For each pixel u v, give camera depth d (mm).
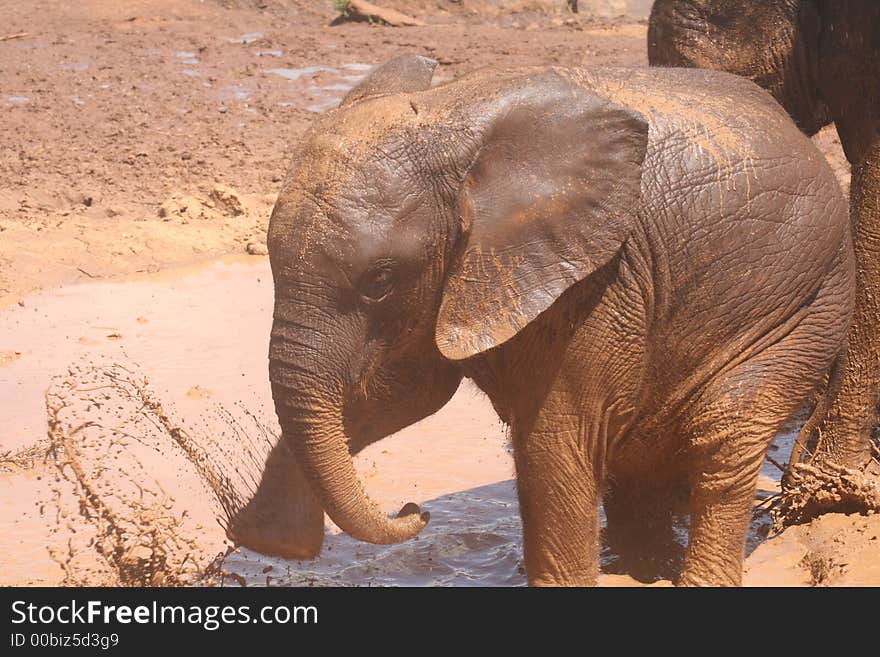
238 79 28000
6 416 10586
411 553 8375
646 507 7824
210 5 40094
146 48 31922
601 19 40000
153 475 9391
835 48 8805
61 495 9070
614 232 6078
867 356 8562
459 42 33938
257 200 18125
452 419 10969
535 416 6477
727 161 6465
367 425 7055
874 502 8242
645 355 6512
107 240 16031
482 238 6004
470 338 6035
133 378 11562
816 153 6820
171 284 15016
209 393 11156
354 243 5809
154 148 21281
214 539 8414
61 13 37844
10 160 20047
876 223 8523
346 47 32750
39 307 13977
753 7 9258
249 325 13375
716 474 6703
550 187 6004
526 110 6012
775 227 6520
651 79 6766
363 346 6008
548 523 6613
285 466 6906
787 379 6676
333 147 5926
